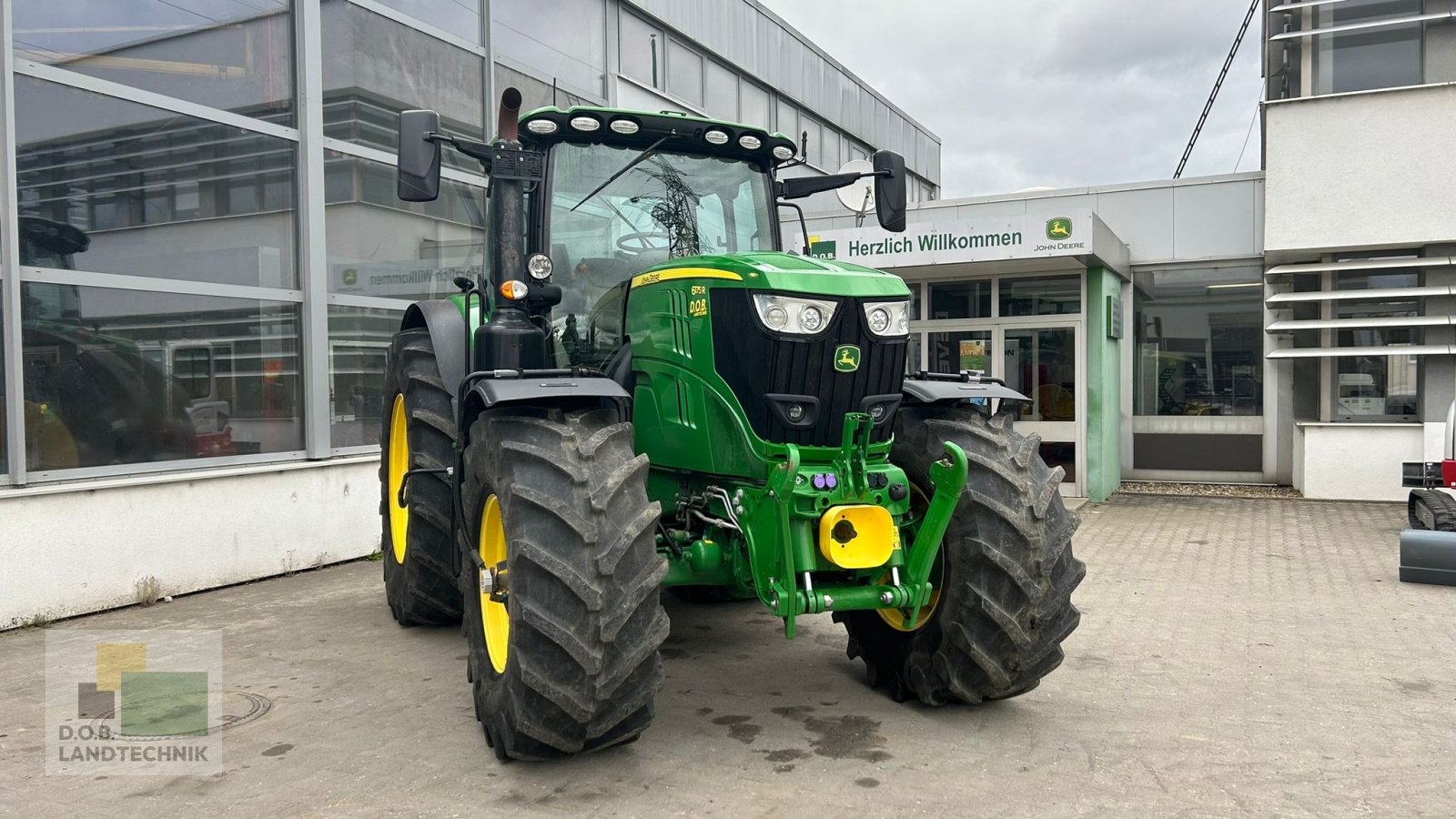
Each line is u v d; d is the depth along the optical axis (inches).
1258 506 393.1
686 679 177.8
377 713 160.9
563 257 173.2
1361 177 395.9
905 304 149.1
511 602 128.1
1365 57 410.9
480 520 150.5
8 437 214.2
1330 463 406.3
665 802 126.0
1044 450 426.3
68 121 228.7
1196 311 449.4
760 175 186.4
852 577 144.2
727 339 143.1
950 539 148.4
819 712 159.9
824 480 135.6
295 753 143.6
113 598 230.7
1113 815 121.8
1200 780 132.5
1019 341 428.8
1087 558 292.5
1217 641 201.9
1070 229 368.5
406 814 122.9
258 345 274.4
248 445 271.4
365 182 309.4
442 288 340.5
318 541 283.1
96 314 233.3
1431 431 333.1
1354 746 144.3
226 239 266.1
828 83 632.4
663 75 462.9
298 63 284.4
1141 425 460.4
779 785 130.9
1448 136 384.5
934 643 153.4
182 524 246.1
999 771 135.6
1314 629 210.7
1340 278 415.5
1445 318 389.7
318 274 288.2
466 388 154.0
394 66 319.6
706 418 146.5
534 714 125.4
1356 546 306.8
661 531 155.9
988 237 382.6
